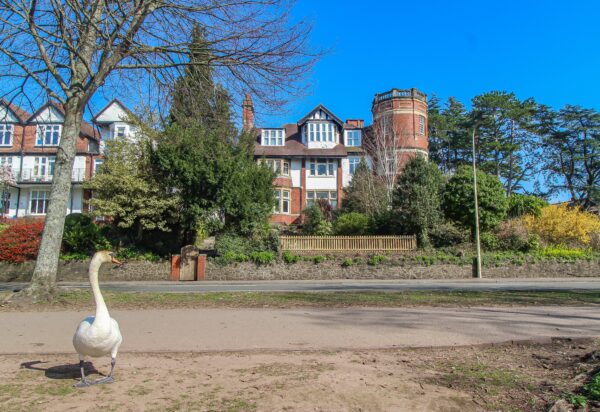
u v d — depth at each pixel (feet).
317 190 141.79
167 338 24.03
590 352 20.79
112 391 15.71
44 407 14.14
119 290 56.03
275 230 85.61
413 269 79.87
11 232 79.51
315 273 79.97
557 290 53.57
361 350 21.71
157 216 78.07
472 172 86.94
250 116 48.47
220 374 17.69
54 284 37.83
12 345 22.65
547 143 176.24
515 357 20.61
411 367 18.76
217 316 31.04
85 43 36.29
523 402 14.89
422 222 84.02
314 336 24.62
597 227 91.40
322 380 16.72
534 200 95.45
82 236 79.10
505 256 81.66
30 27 33.60
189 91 39.83
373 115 140.67
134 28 36.19
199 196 78.84
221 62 37.70
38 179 132.77
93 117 45.11
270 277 79.25
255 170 86.07
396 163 112.57
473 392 15.78
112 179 76.23
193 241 87.86
